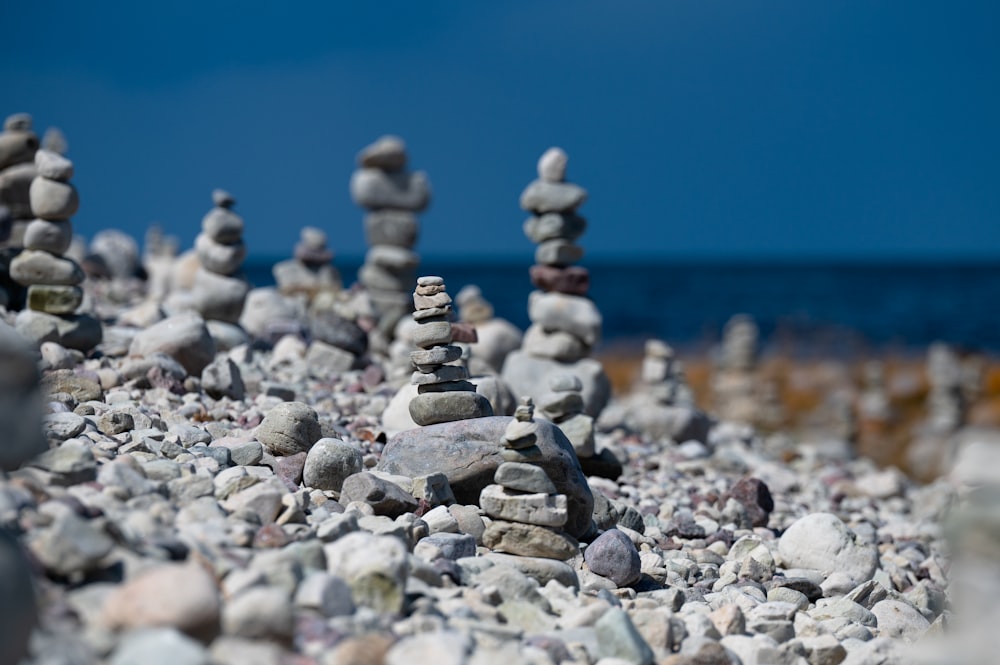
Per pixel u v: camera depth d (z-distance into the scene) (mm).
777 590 9891
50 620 5660
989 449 7570
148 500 7672
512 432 9250
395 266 22328
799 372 49094
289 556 6867
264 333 18641
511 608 7566
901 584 11211
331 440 9883
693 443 17641
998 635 7051
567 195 16641
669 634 7559
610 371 50562
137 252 26766
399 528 8289
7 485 6762
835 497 16391
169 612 5652
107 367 13367
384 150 22250
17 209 17094
